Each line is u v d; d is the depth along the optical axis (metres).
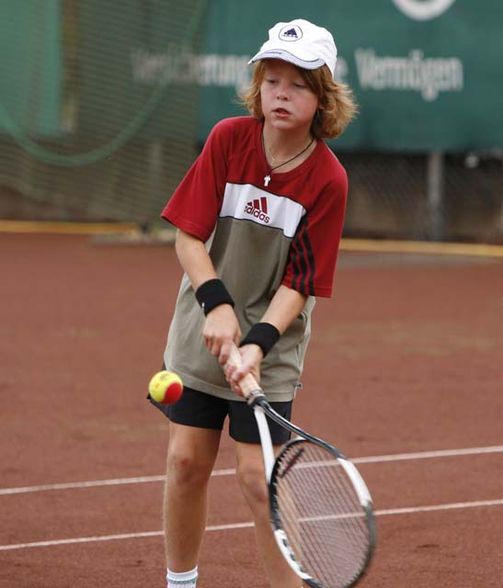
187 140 42.69
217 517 16.17
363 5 40.56
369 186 44.44
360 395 23.22
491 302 34.06
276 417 11.02
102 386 23.73
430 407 22.31
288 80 11.51
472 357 26.81
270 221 11.96
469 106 40.34
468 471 18.41
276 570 12.12
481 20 40.00
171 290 35.47
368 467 18.58
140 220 44.41
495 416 21.72
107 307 32.56
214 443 12.34
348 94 12.02
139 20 42.56
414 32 40.44
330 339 28.73
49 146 44.12
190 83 42.38
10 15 43.53
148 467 18.44
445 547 15.20
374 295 35.03
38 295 34.28
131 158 43.59
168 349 12.56
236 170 12.00
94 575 14.12
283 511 10.59
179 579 12.49
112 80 43.19
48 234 46.84
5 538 15.32
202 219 12.04
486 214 43.81
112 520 16.03
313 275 11.89
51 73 43.50
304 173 11.87
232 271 12.20
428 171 43.59
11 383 23.88
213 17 41.72
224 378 11.95
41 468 18.33
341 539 9.83
